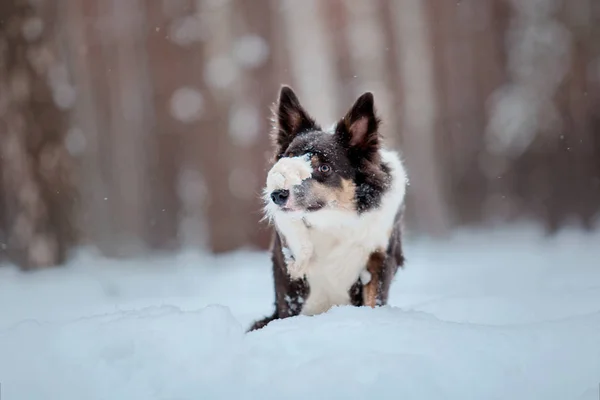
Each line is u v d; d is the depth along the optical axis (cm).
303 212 587
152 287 1122
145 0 2216
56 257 1338
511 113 2859
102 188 2256
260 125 2020
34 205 1305
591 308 614
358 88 2562
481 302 698
